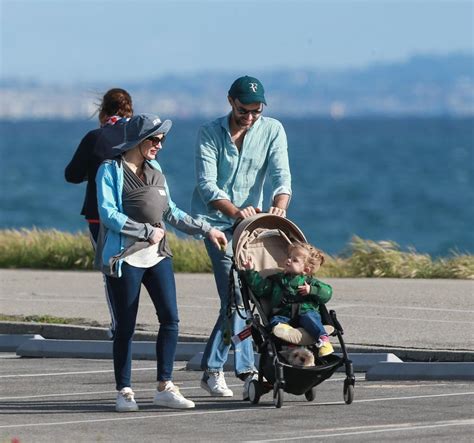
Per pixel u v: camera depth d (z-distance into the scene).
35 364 34.72
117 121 33.38
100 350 35.97
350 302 44.16
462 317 39.94
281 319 27.11
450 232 167.25
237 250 27.73
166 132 27.19
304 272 27.41
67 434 24.52
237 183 29.30
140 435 24.34
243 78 28.66
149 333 37.44
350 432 24.19
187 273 57.28
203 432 24.56
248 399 28.09
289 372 26.62
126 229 26.62
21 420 26.09
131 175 27.02
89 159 32.88
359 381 30.89
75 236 63.78
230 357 33.47
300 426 24.95
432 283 51.38
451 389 29.09
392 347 34.00
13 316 40.69
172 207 27.77
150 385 30.80
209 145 29.16
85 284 51.44
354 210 198.25
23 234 65.56
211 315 40.94
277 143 29.38
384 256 57.28
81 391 29.86
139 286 27.08
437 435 23.75
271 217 28.17
